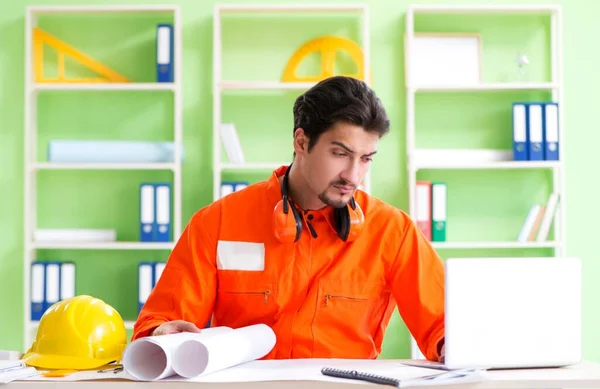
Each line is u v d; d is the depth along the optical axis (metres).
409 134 3.98
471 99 4.15
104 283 4.12
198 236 1.99
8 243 4.12
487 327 1.61
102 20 4.15
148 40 4.15
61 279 3.92
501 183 4.16
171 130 4.13
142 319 1.91
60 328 1.76
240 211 1.99
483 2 4.16
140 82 4.14
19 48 4.12
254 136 4.12
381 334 2.04
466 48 4.09
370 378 1.47
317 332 1.92
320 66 4.12
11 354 1.80
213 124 4.05
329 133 1.71
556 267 1.64
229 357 1.58
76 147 3.97
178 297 1.93
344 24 4.12
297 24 4.12
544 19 4.16
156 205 3.90
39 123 4.14
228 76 4.13
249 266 1.95
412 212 3.93
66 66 4.15
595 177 4.14
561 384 1.51
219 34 4.01
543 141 3.95
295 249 1.94
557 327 1.64
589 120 4.15
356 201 2.00
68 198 4.14
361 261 1.95
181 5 4.11
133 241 4.14
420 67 4.08
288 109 4.12
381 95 4.12
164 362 1.59
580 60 4.15
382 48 4.12
